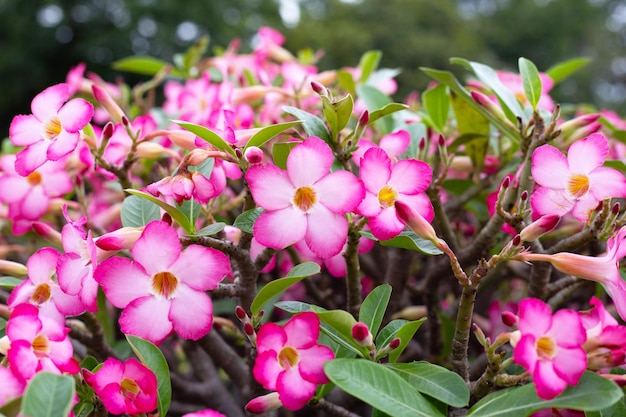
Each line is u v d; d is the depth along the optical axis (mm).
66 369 484
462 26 7676
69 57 5777
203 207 618
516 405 466
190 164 530
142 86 1130
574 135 696
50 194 732
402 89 5512
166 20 5941
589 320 490
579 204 554
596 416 506
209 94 840
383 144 649
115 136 667
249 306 568
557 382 445
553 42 10273
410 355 811
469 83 914
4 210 826
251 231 537
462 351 520
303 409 880
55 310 547
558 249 610
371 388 462
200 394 790
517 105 702
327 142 583
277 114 829
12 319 476
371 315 550
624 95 9805
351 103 562
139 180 841
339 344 545
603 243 701
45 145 571
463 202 774
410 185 539
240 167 541
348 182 509
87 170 757
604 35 10273
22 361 459
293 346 484
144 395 489
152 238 492
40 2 5773
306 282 751
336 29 6848
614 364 466
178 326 494
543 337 456
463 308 508
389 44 6961
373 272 833
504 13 10609
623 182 545
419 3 7379
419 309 768
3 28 5648
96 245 522
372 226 521
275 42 1139
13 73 5605
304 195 513
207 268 497
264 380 472
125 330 488
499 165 793
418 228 496
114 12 5898
